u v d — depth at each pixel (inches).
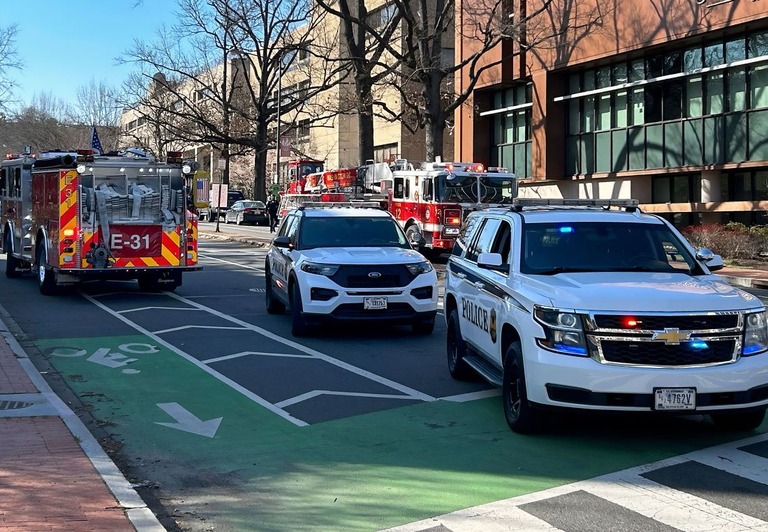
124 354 460.8
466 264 382.3
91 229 663.1
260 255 1214.3
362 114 1560.0
